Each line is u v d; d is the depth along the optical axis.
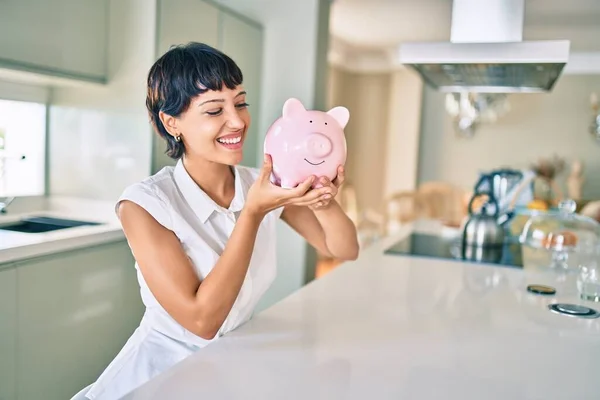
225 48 2.79
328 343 0.99
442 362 0.91
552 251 1.74
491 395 0.79
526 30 4.64
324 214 1.12
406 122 6.12
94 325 2.10
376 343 1.00
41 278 1.84
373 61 6.26
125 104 2.41
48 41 2.11
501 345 1.01
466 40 2.00
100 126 2.47
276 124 0.93
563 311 1.24
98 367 2.14
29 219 2.42
